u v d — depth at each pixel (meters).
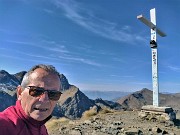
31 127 0.56
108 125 3.58
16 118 0.54
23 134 0.54
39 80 0.55
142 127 3.55
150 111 4.24
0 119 0.52
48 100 0.56
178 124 4.02
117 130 3.25
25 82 0.56
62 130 3.41
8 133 0.52
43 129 0.60
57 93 0.57
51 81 0.56
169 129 3.53
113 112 5.70
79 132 3.17
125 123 3.90
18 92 0.57
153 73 4.44
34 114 0.55
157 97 4.34
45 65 0.58
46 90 0.55
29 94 0.55
